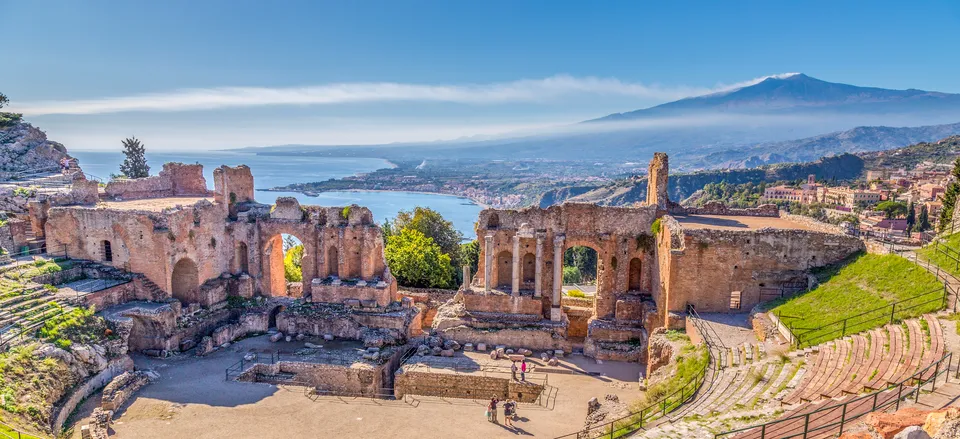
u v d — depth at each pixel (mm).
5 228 46906
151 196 59781
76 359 36219
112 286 44656
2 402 29609
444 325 48812
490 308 50094
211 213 50781
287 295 60969
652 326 45562
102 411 33094
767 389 27203
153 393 37375
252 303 51875
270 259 54250
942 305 28938
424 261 65000
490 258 49781
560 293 49312
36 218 49562
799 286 41625
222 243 52406
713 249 42000
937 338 25656
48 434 29891
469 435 32438
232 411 35000
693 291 42500
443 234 78812
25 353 33781
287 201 52781
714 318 40875
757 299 42281
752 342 35781
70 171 75375
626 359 45000
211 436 31781
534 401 38406
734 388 28734
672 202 54562
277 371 42375
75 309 39844
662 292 44625
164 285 46250
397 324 48875
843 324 31609
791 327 34000
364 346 46656
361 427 33312
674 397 30922
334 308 50250
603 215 49719
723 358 33750
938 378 21906
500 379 40500
